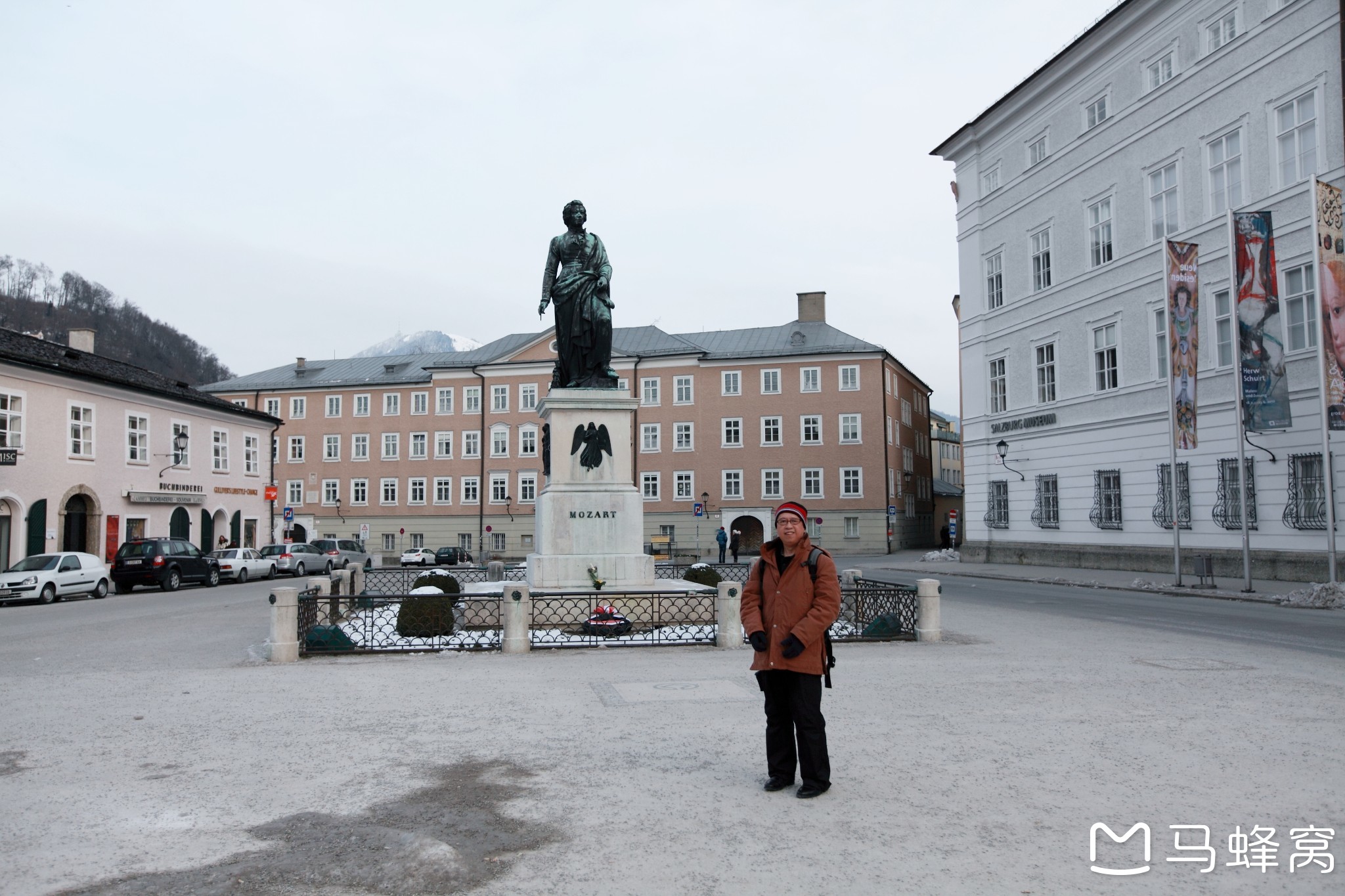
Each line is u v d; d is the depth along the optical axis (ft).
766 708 19.24
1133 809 17.51
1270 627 49.60
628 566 48.93
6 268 290.97
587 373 52.44
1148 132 96.99
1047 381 114.83
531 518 223.10
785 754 18.97
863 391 209.05
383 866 14.85
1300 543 78.07
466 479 228.02
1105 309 103.40
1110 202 103.04
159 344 317.83
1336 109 75.56
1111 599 72.02
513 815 17.48
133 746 23.08
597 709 27.37
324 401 236.84
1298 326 79.05
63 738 24.07
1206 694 28.99
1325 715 25.59
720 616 41.65
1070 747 22.18
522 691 30.48
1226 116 86.89
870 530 206.80
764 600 19.16
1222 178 87.76
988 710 26.71
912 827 16.58
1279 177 81.41
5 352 103.65
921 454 255.91
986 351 128.06
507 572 75.61
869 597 47.32
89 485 118.32
